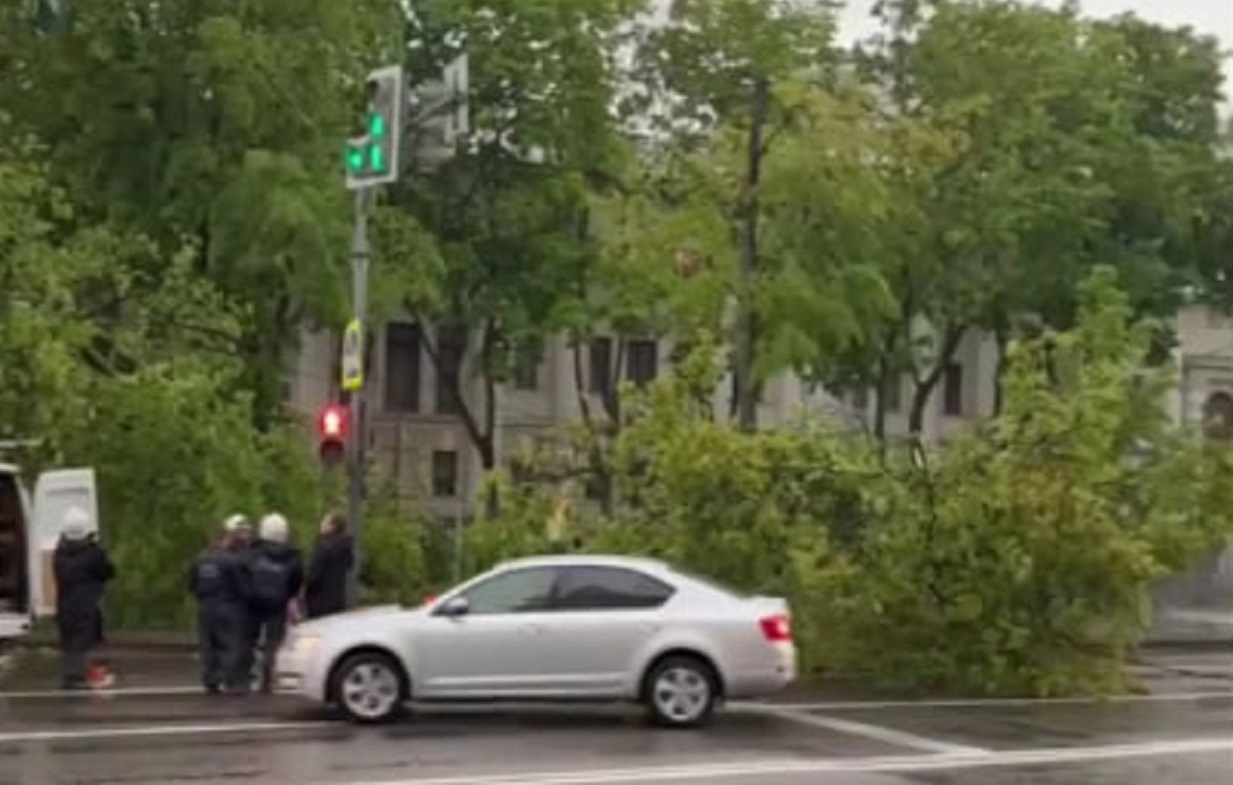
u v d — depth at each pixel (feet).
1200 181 152.66
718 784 45.32
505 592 56.80
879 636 73.26
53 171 94.48
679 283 111.55
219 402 86.69
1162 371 86.43
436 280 116.37
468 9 129.29
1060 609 72.38
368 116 70.08
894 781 46.55
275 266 93.56
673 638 56.49
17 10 98.99
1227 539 82.07
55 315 81.76
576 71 131.85
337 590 66.80
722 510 74.23
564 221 134.62
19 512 69.46
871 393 188.03
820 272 111.75
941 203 135.85
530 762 48.37
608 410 137.28
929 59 138.10
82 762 47.01
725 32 132.67
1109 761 51.65
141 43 97.04
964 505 71.92
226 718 56.80
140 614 88.58
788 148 106.83
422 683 55.98
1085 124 144.66
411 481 167.22
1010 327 146.92
